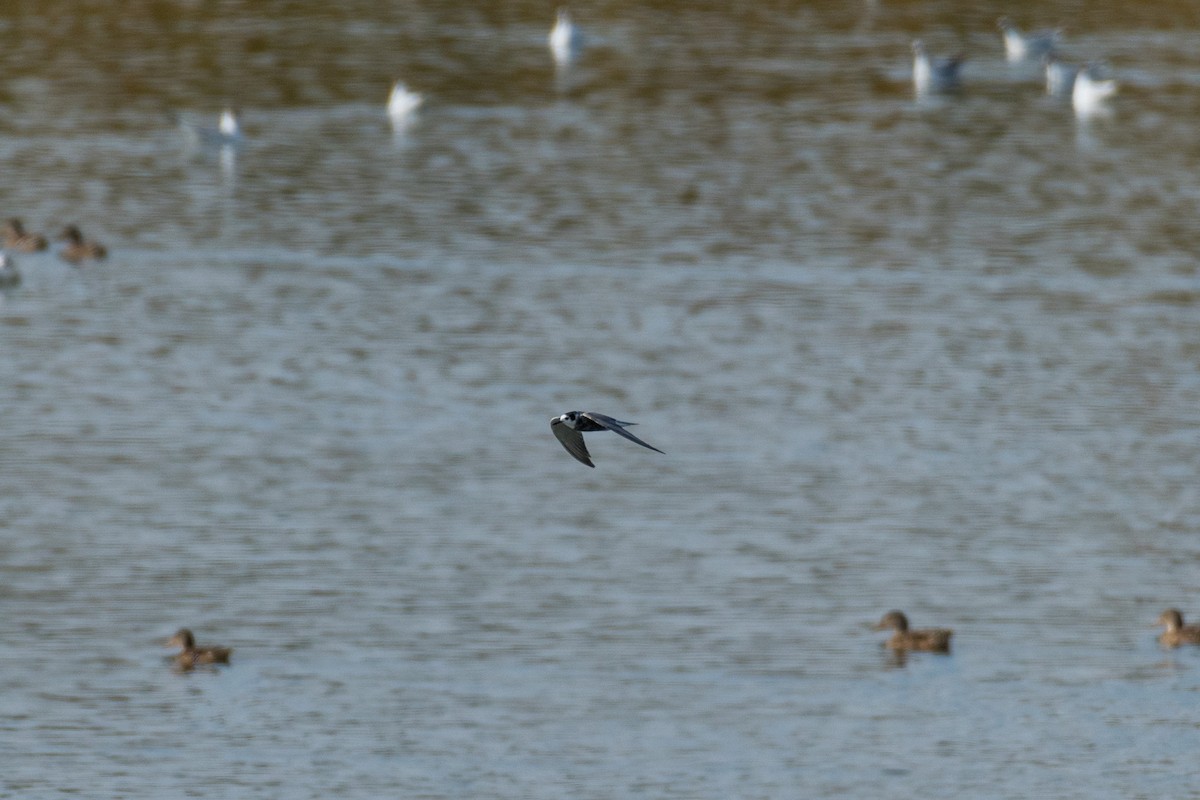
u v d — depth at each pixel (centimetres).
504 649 3581
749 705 3375
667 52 9088
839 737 3253
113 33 9112
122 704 3359
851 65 8931
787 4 10144
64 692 3403
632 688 3419
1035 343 5447
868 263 6209
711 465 4541
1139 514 4244
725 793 3048
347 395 4997
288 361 5262
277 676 3478
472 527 4159
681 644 3584
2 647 3562
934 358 5312
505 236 6456
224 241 6419
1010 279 6062
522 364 5238
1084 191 7088
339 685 3434
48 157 7338
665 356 5312
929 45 9344
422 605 3756
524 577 3906
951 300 5841
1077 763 3169
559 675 3484
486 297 5831
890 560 4000
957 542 4100
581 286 5944
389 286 5931
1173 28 9750
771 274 6081
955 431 4769
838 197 6962
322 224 6594
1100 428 4784
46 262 6197
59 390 5022
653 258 6231
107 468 4469
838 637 3641
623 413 4856
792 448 4647
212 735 3244
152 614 3709
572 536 4122
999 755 3206
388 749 3188
